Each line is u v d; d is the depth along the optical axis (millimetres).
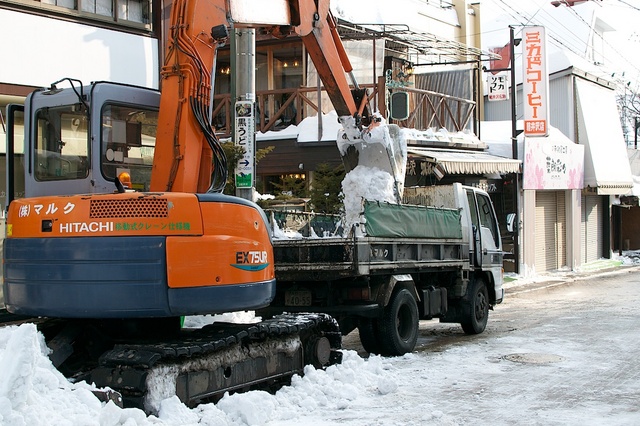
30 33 12562
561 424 7156
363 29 18141
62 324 7730
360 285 10359
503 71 26016
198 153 7566
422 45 20109
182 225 6863
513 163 22078
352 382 8562
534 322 14680
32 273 6895
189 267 6828
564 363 10227
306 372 8391
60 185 7531
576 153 28016
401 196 11852
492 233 14320
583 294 20469
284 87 19906
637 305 17406
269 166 18781
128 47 14055
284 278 10195
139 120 7840
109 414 5883
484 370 9766
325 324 9031
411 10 22625
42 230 6891
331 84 10797
